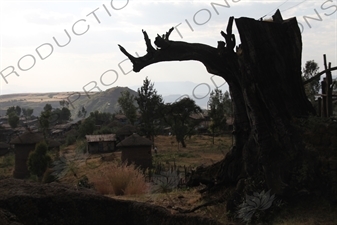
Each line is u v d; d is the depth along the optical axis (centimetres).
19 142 3528
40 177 2830
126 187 1459
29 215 558
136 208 586
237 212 1009
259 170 1083
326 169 968
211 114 5266
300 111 1116
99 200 590
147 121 4625
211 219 534
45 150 2950
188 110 4822
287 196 995
